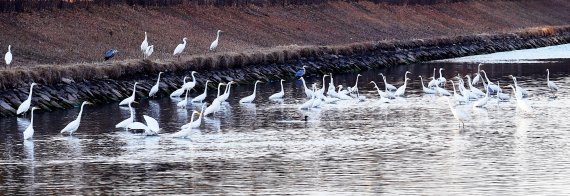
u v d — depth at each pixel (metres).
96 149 36.06
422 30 95.56
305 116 44.66
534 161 32.78
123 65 53.19
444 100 50.09
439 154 34.31
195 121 41.03
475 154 34.19
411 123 42.00
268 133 39.53
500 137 37.81
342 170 31.73
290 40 78.69
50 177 31.22
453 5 111.12
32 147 36.62
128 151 35.56
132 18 71.50
